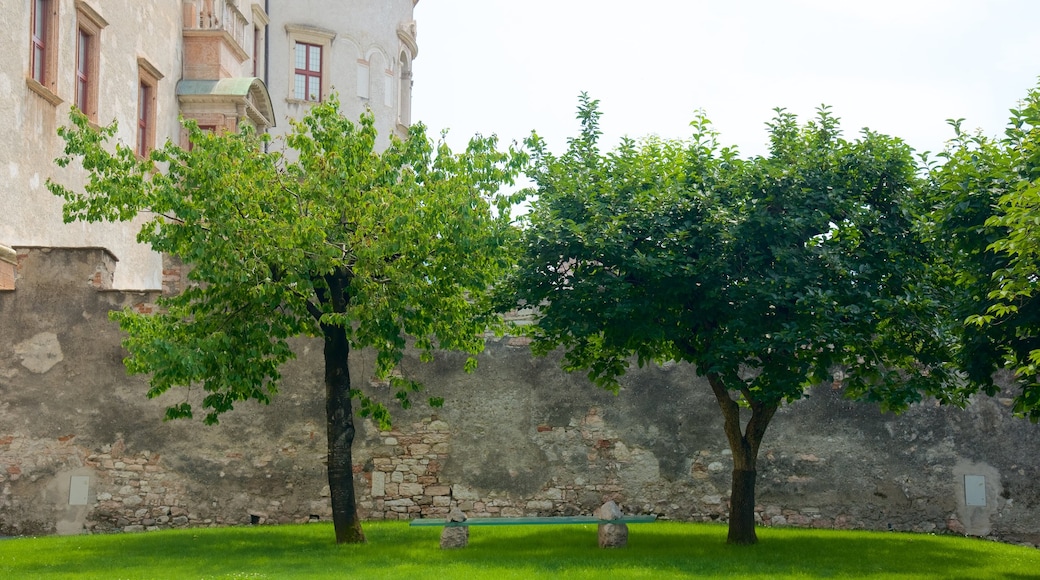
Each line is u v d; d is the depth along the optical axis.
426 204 15.34
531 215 16.05
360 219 15.27
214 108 29.14
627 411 19.30
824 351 15.02
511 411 19.31
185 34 29.61
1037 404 14.48
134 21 25.84
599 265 15.80
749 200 15.43
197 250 14.51
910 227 15.37
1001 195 13.73
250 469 18.80
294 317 16.69
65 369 18.73
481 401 19.33
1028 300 13.46
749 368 19.42
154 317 15.99
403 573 12.48
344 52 38.94
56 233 21.41
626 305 14.89
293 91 37.94
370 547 15.10
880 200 15.60
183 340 15.07
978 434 18.94
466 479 19.12
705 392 19.23
